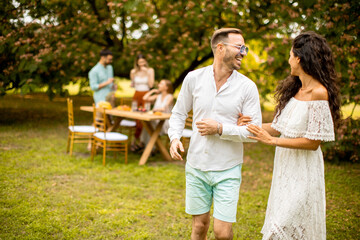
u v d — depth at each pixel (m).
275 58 5.88
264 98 6.64
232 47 2.04
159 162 5.68
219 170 2.15
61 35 7.78
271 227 2.17
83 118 9.54
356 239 3.08
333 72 2.07
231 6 7.21
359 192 4.38
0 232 2.86
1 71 7.63
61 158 5.36
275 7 6.33
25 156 5.29
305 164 2.11
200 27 8.27
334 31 5.36
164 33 8.59
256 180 4.82
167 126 5.86
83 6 8.35
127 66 8.77
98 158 5.57
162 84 6.05
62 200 3.66
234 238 3.04
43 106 11.43
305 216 2.11
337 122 2.15
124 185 4.31
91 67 8.18
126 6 6.79
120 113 5.43
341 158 6.20
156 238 2.99
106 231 3.07
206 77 2.18
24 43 7.40
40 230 2.96
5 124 7.84
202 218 2.30
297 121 2.08
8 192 3.76
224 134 2.03
